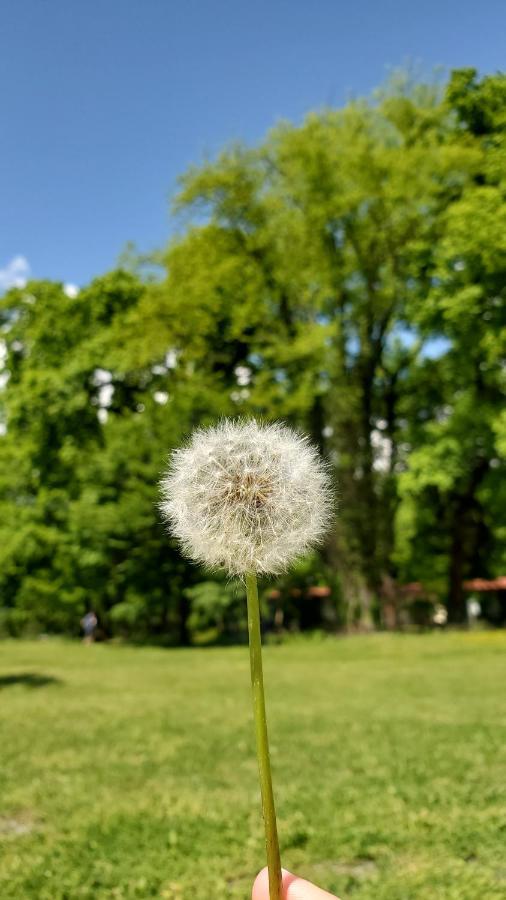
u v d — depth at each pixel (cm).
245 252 3216
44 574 3519
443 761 839
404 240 3020
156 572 3036
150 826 648
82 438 3428
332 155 2995
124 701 1420
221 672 1962
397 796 711
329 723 1108
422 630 3200
